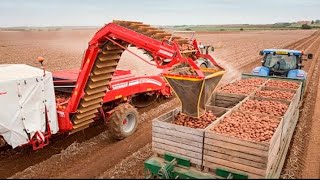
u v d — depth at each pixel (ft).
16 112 21.88
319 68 69.56
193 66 20.52
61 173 22.47
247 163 17.31
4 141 22.58
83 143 27.89
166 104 40.86
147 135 30.01
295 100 28.94
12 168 23.44
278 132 19.40
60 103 26.50
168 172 18.29
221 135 17.79
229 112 23.44
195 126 20.84
